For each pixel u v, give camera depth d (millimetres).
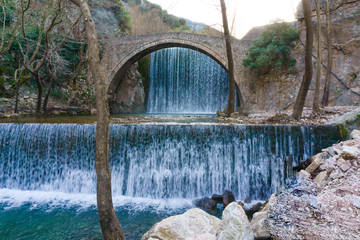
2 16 15375
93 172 7484
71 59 19047
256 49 17125
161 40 20047
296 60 16375
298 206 3344
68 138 7691
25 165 7918
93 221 5457
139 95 24953
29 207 6266
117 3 26672
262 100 17594
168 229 3350
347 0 14656
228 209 3068
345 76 14367
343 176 4258
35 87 17266
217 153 7230
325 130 7027
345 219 2930
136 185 7398
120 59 20953
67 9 14367
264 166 7074
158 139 7387
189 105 24438
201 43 19438
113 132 7559
